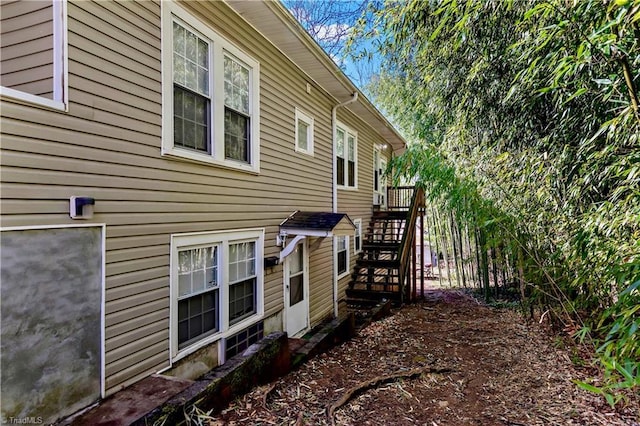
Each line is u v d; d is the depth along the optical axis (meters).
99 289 2.56
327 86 6.49
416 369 3.79
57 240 2.29
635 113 2.14
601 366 3.34
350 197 8.44
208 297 3.79
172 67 3.27
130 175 2.83
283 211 5.29
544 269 4.06
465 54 4.27
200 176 3.60
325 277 6.98
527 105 3.78
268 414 2.76
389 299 7.75
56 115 2.31
